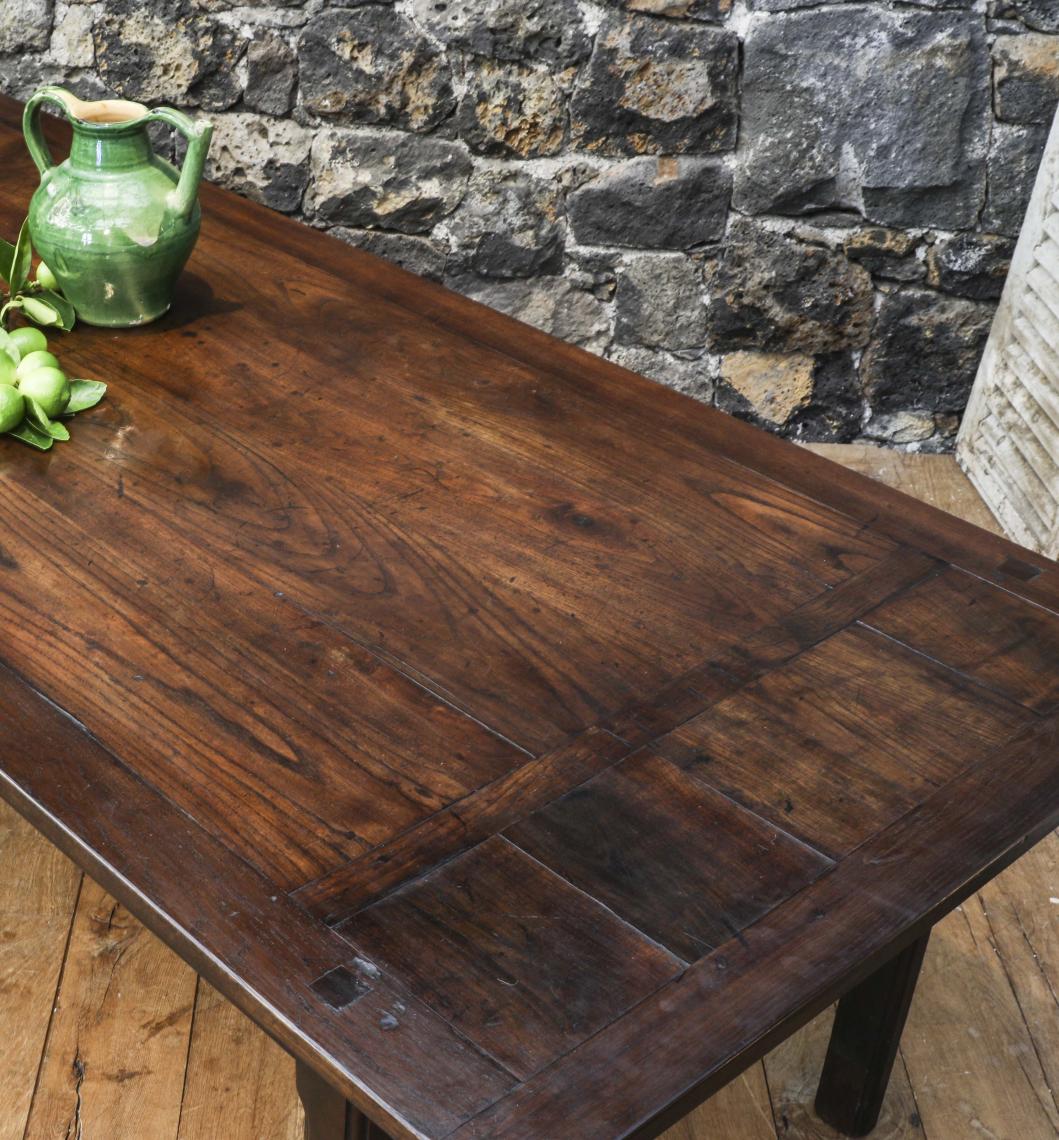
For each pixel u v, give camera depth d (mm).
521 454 1598
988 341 2826
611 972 992
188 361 1762
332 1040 937
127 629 1307
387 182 2865
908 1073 1760
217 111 2846
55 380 1593
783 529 1490
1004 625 1357
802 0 2576
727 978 990
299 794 1136
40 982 1811
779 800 1146
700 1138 1668
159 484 1523
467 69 2729
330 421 1647
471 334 1852
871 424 3016
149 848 1079
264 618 1329
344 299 1929
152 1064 1719
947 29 2580
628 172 2793
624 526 1482
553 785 1152
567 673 1277
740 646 1319
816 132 2695
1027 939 1939
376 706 1229
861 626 1349
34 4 2770
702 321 2945
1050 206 2566
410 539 1448
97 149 1736
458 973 988
